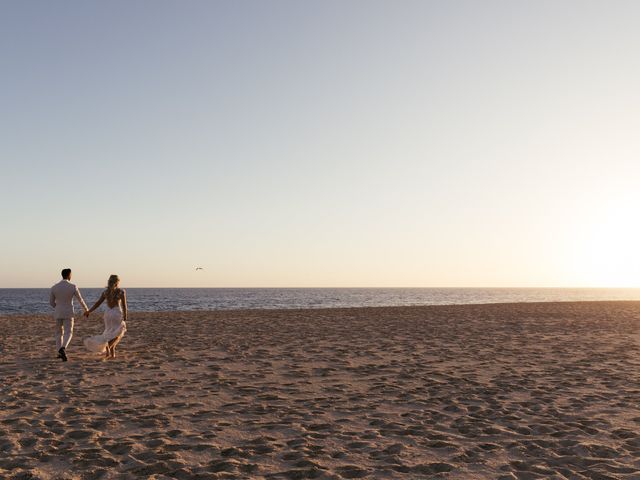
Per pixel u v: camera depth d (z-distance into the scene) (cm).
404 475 405
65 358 984
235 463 429
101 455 449
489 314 2588
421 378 834
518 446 478
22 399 670
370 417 589
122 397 689
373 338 1438
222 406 642
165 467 419
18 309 5200
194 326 1819
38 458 440
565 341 1377
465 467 423
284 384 784
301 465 427
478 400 675
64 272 1023
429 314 2594
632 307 3447
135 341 1339
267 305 5912
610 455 455
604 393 715
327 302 7106
